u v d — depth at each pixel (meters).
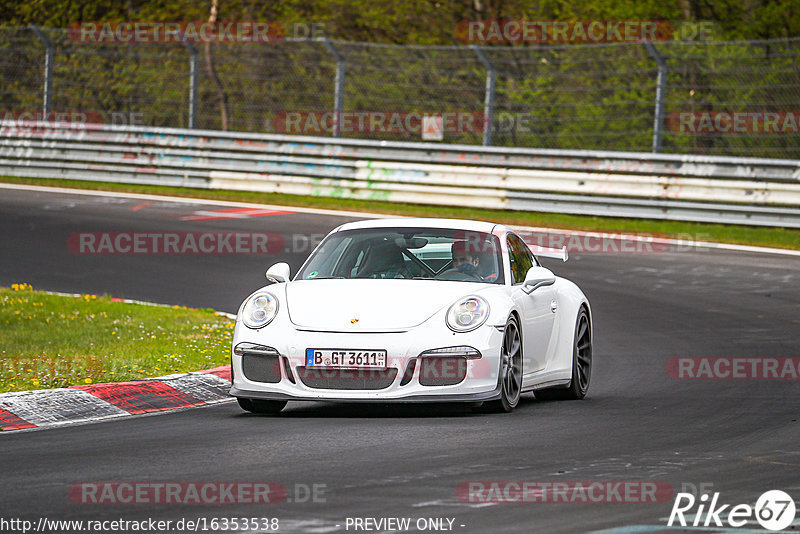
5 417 27.41
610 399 31.91
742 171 76.12
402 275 30.36
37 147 96.69
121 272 58.62
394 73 108.00
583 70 106.62
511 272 30.78
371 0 123.19
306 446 23.75
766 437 25.27
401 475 20.80
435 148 85.19
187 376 33.09
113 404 29.58
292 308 28.34
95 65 107.94
